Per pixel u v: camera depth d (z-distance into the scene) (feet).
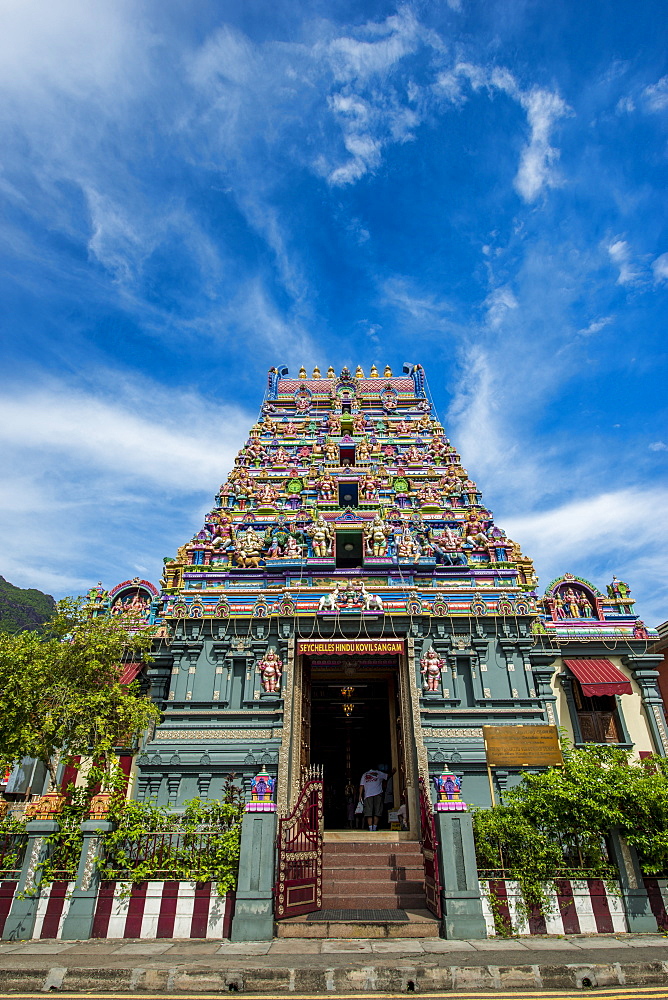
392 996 29.78
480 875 40.24
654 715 68.03
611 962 32.09
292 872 41.39
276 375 117.39
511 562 72.74
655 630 72.18
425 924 39.17
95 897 39.55
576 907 39.45
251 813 41.11
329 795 83.41
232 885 40.06
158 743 60.49
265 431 102.58
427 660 64.08
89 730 49.44
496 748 59.00
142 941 37.96
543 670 67.72
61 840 41.98
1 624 216.95
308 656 68.18
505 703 63.16
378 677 72.54
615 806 41.29
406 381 115.75
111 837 41.32
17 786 61.62
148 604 76.07
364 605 66.18
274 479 89.51
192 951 35.27
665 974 31.81
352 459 93.30
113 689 50.98
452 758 58.44
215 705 62.85
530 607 66.85
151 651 68.23
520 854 40.73
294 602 66.33
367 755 91.30
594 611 74.54
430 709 61.93
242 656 65.05
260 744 59.93
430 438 99.76
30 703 47.55
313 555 72.13
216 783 58.08
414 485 89.10
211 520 80.23
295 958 33.45
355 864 49.65
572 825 42.01
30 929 38.83
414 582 70.33
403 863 49.60
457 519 81.05
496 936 38.29
